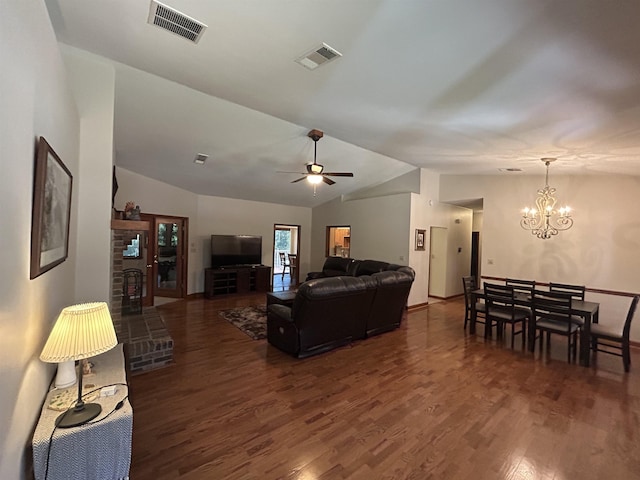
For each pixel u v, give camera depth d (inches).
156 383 120.1
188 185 260.5
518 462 80.7
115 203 213.8
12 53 42.1
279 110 131.3
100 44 96.7
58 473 54.6
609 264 185.0
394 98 102.3
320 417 99.1
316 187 293.1
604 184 187.3
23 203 48.3
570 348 156.8
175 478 73.4
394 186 276.5
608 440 90.0
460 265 319.9
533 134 119.2
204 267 288.0
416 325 207.6
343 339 162.6
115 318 140.4
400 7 58.0
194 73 104.0
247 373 129.9
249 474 75.1
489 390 118.5
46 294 66.2
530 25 59.1
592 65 69.9
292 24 67.7
